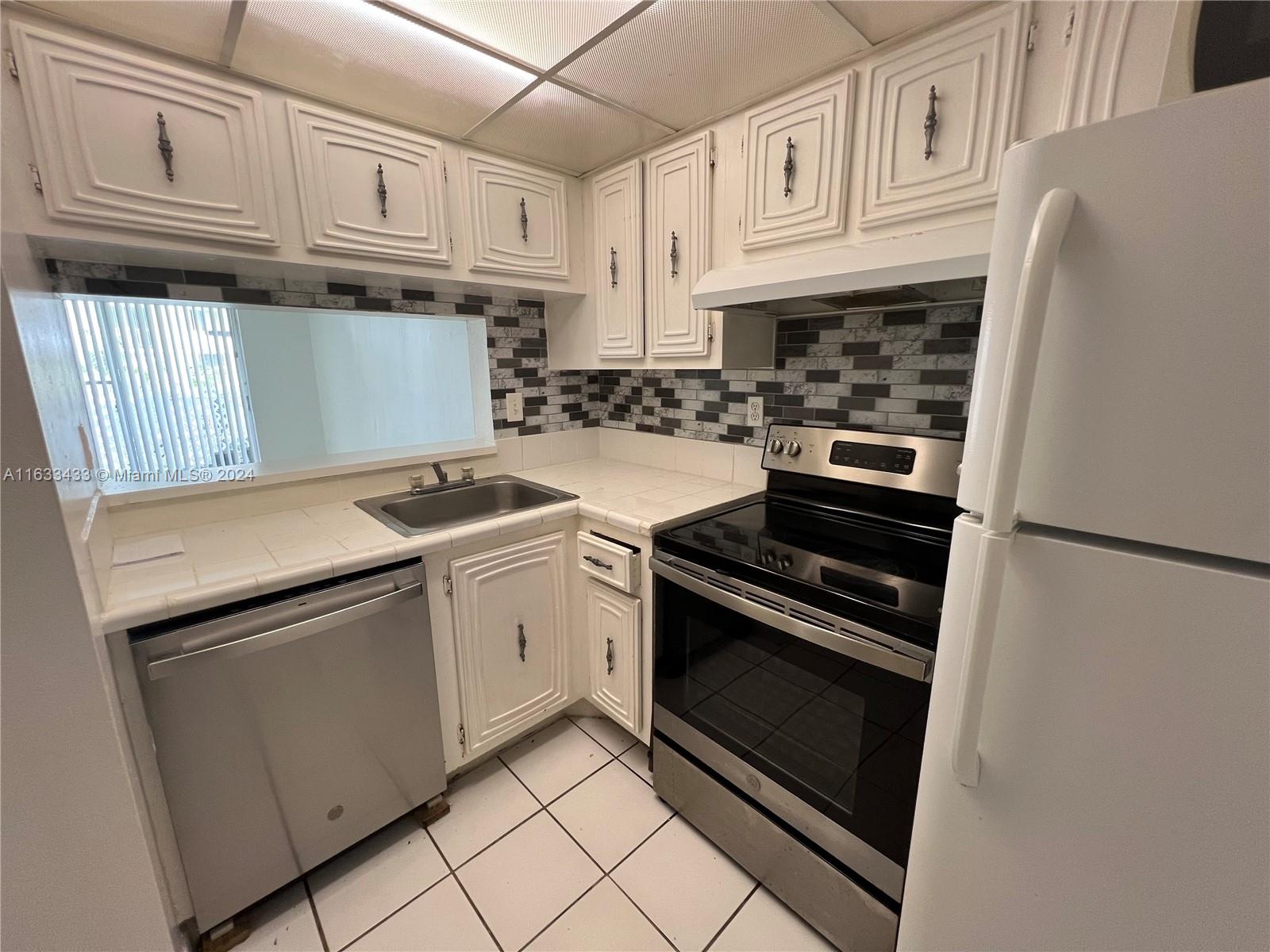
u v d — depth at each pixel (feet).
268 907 4.18
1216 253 1.42
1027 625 1.91
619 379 7.55
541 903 4.21
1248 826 1.60
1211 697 1.60
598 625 5.62
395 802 4.66
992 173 3.29
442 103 4.47
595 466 7.41
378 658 4.35
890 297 4.14
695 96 4.42
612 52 3.76
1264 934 1.63
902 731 3.15
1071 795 1.92
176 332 8.05
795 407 5.56
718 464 6.43
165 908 3.28
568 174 6.10
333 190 4.38
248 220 3.99
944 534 4.32
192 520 4.75
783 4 3.28
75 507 2.73
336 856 4.62
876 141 3.81
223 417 9.21
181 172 3.68
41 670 2.37
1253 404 1.43
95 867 2.61
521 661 5.48
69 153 3.27
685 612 4.51
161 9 3.18
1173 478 1.58
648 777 5.50
